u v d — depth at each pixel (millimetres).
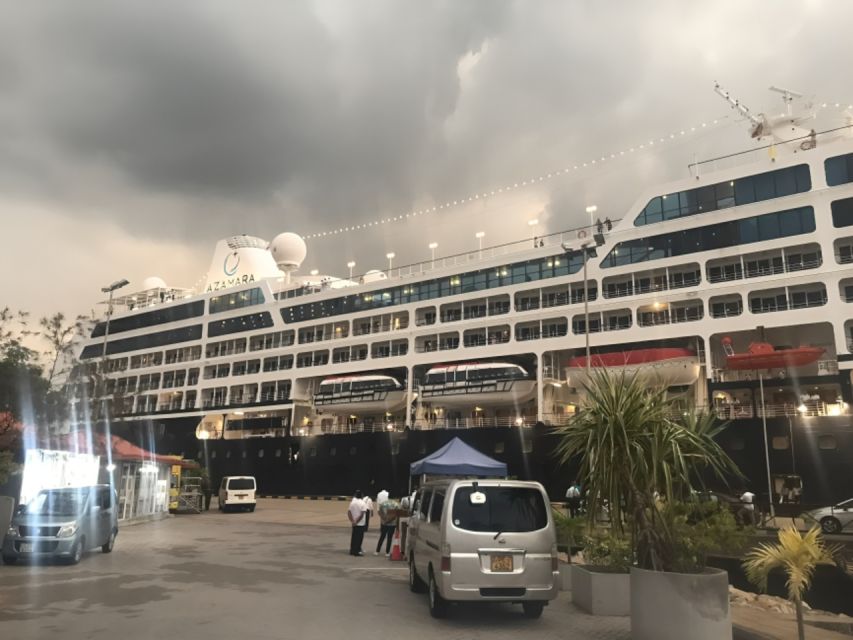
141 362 54969
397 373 41312
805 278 27531
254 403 45844
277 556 15555
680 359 29438
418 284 40875
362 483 37812
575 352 35125
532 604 8711
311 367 43844
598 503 7855
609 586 9086
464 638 7590
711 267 30828
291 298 46844
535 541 8328
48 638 7254
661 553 7379
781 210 28672
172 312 54531
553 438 31109
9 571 12562
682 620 6523
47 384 20219
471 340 37469
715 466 8281
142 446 50719
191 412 49219
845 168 27672
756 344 27359
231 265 56312
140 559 14586
